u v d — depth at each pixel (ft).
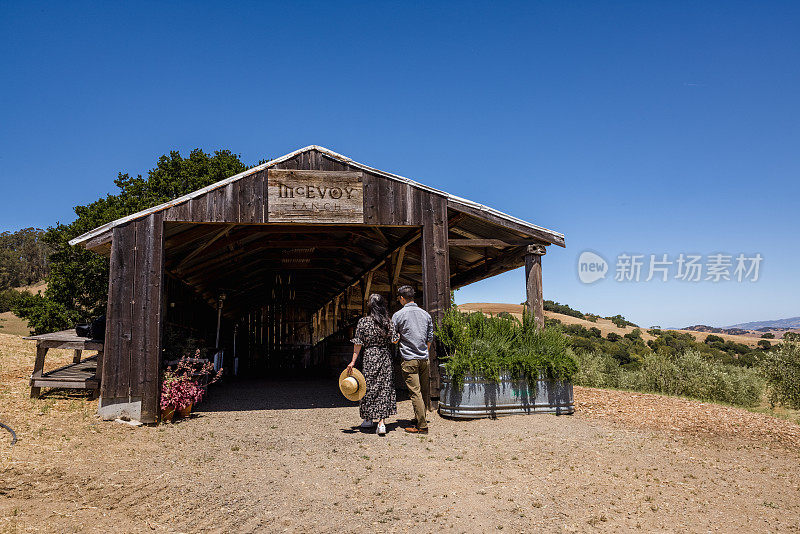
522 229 29.96
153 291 24.18
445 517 12.72
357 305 65.10
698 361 78.23
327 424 23.21
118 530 11.84
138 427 22.11
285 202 26.78
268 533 11.81
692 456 18.60
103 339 26.73
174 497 13.84
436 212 28.71
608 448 19.17
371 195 27.89
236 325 65.46
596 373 87.66
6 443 17.95
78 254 98.12
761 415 26.73
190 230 29.43
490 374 23.31
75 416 22.98
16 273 383.86
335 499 13.78
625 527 12.45
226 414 26.21
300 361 66.59
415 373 21.24
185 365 26.45
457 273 46.57
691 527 12.57
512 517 12.80
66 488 14.25
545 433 20.95
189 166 98.84
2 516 12.19
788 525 12.82
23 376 34.17
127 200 94.68
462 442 19.66
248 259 48.70
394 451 18.33
